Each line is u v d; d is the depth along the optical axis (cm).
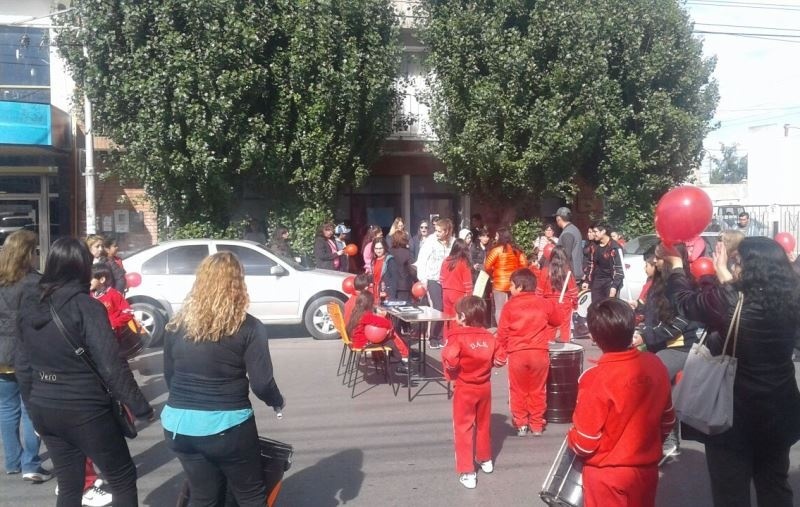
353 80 1505
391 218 1950
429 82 1684
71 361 430
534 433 733
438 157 1717
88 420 432
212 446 403
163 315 1242
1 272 575
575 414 389
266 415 822
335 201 1638
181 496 454
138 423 798
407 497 573
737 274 427
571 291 1030
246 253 1309
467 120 1627
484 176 1678
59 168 1745
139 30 1401
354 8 1515
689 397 416
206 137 1420
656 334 591
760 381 414
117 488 454
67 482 452
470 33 1619
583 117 1644
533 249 1742
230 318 407
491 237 1703
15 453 621
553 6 1620
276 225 1593
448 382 908
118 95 1428
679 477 617
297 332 1416
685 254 530
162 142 1406
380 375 1015
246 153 1456
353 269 1906
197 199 1545
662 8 1770
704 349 423
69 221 1756
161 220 1582
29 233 584
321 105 1496
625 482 379
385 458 670
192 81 1392
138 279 1070
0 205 1766
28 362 478
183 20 1417
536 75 1622
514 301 734
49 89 1791
